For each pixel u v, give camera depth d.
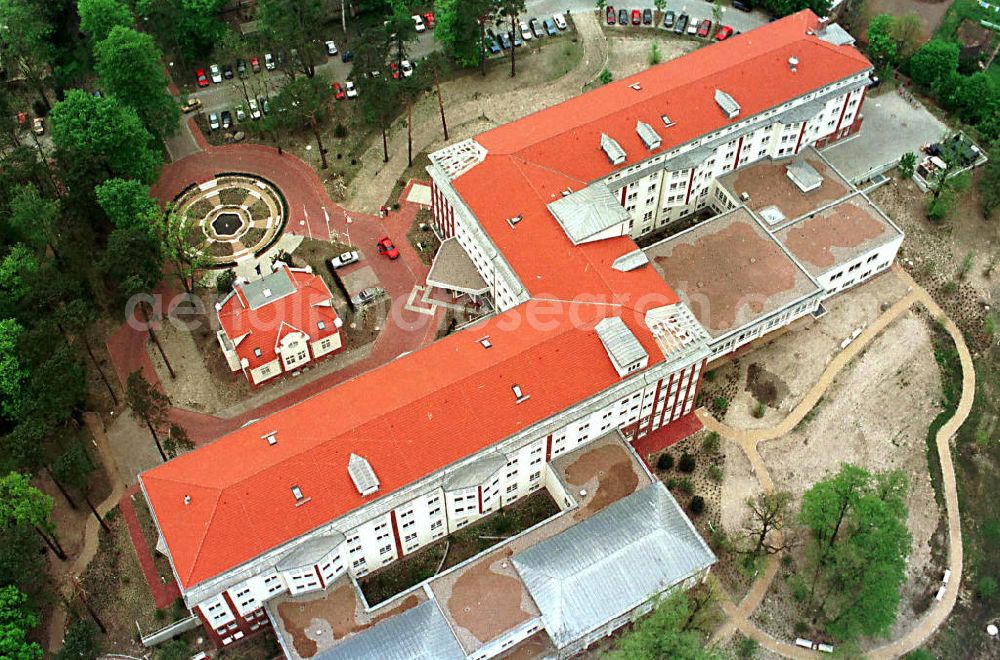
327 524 124.19
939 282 170.00
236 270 172.62
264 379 156.25
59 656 123.81
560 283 146.50
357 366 159.62
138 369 159.00
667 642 117.75
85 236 163.25
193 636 132.62
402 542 135.00
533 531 133.50
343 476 126.12
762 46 179.00
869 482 135.12
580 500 136.38
